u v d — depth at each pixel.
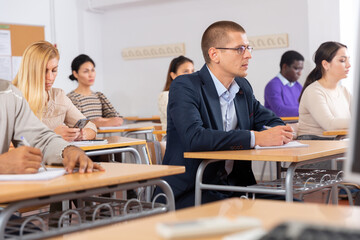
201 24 6.67
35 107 2.90
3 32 6.66
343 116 3.98
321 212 0.85
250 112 2.52
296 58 5.70
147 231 0.75
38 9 7.01
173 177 2.27
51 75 2.98
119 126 4.68
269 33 6.05
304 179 2.22
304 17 5.82
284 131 2.18
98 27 7.60
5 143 1.78
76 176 1.42
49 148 1.68
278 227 0.63
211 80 2.35
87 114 5.26
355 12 5.72
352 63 5.76
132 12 7.33
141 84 7.34
